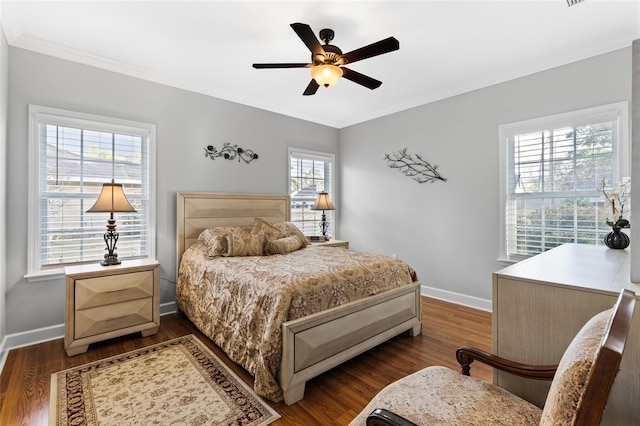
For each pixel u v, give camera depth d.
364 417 1.08
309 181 4.86
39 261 2.68
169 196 3.42
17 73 2.56
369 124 4.74
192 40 2.64
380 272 2.54
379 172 4.61
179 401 1.83
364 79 2.54
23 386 1.98
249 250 3.05
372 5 2.17
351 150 5.02
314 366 1.95
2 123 2.34
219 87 3.66
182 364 2.26
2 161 2.36
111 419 1.67
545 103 3.02
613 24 2.38
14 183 2.54
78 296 2.41
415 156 4.14
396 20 2.34
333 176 5.13
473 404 1.11
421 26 2.42
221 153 3.83
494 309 1.39
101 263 2.70
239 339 2.11
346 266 2.45
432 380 1.27
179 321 3.15
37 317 2.65
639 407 1.00
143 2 2.14
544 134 3.07
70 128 2.85
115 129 3.06
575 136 2.88
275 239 3.41
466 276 3.64
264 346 1.82
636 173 1.20
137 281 2.68
